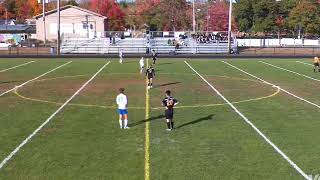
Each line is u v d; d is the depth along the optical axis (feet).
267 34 347.36
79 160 49.21
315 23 304.30
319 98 91.04
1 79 120.37
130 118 71.15
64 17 295.28
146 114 74.33
